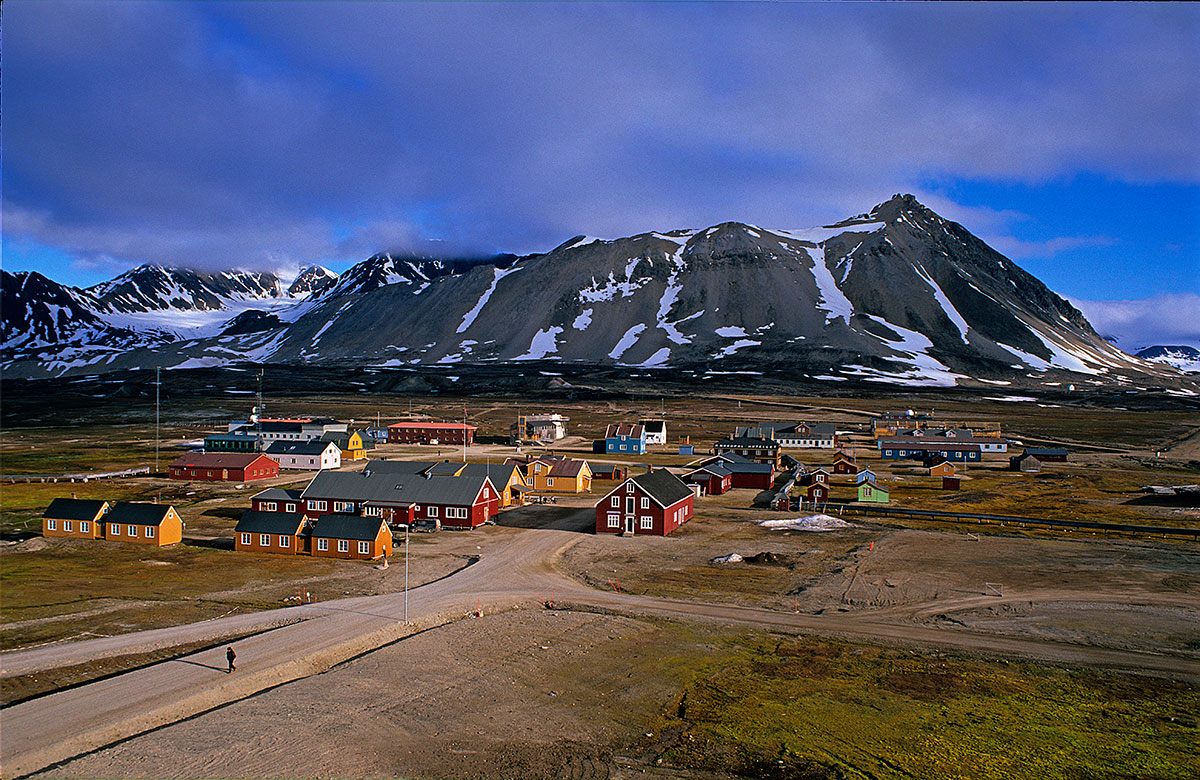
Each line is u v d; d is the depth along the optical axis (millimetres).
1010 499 101500
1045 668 43531
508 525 84812
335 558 69250
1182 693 40031
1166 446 172250
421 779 31641
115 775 31438
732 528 83688
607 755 33750
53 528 78125
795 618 52531
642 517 79812
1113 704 38656
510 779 31719
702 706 38625
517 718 37219
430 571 64875
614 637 48688
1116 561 67375
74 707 37031
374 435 175125
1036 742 34562
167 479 116500
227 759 32812
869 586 60188
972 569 65125
